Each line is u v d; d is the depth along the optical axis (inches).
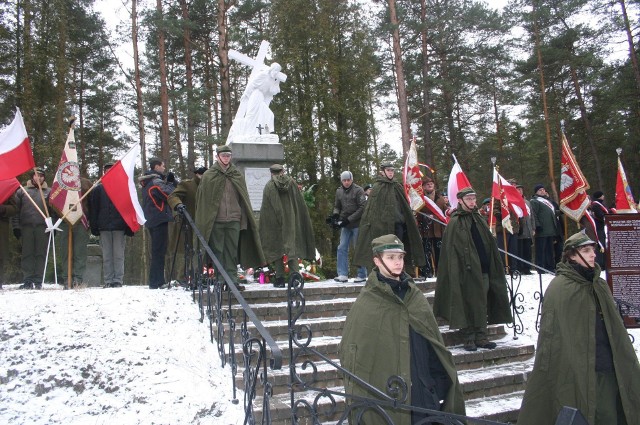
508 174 1400.1
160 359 204.8
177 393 185.3
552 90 1090.7
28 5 732.0
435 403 139.3
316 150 847.7
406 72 993.5
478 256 251.0
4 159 283.4
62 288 310.0
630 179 1107.3
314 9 893.2
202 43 1026.1
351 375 133.0
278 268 304.2
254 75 438.6
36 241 315.6
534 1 1013.2
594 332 161.3
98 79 1066.7
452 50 981.2
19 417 172.7
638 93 943.0
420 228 388.5
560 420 99.1
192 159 951.0
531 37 1031.0
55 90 776.3
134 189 298.8
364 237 288.8
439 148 1134.4
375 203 287.9
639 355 301.4
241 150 406.3
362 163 881.5
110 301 245.6
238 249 280.2
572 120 1076.5
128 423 169.9
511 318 260.5
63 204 292.8
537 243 466.6
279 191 305.3
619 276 291.1
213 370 205.9
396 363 139.9
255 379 159.9
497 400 221.9
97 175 1180.5
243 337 189.8
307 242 316.5
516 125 1421.0
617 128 1079.6
